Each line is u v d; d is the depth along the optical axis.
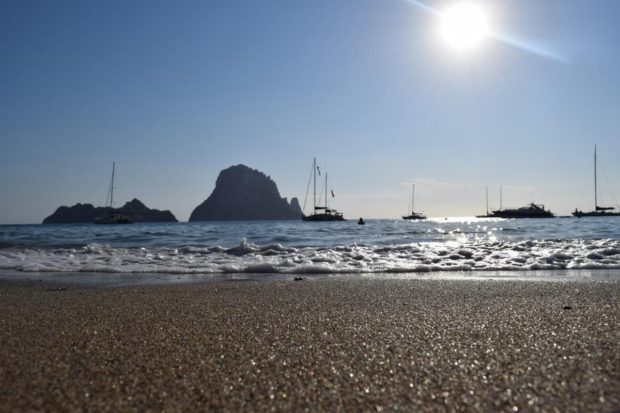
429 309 5.72
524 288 7.50
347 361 3.54
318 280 9.26
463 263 12.12
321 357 3.66
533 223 45.62
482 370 3.27
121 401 2.79
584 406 2.61
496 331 4.44
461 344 3.98
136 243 20.58
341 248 15.37
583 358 3.48
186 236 24.91
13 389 2.99
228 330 4.66
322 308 5.90
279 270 11.39
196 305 6.24
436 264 12.00
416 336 4.30
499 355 3.62
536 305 5.89
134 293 7.54
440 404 2.69
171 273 11.22
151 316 5.46
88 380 3.16
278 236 25.17
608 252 13.23
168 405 2.73
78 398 2.84
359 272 11.08
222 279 9.95
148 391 2.95
